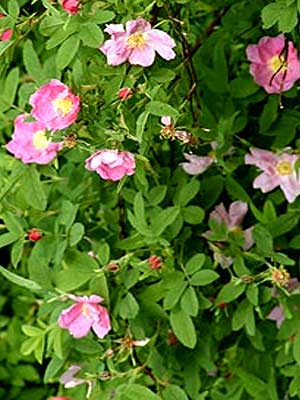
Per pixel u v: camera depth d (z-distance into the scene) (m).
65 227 0.68
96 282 0.66
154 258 0.67
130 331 0.68
